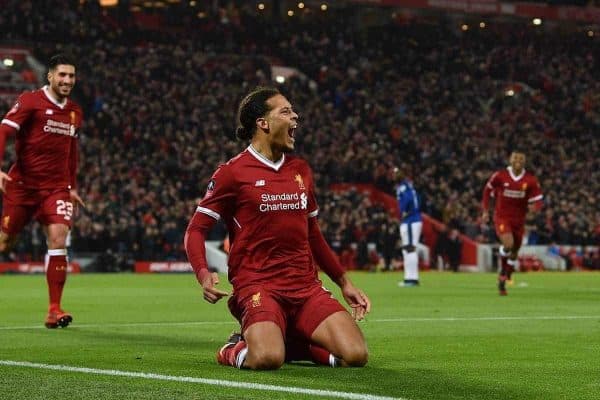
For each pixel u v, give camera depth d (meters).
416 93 75.50
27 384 8.52
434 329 15.79
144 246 49.47
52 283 15.46
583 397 8.26
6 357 11.03
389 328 15.97
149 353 11.57
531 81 82.88
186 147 59.09
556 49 87.56
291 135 10.46
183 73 68.00
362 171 62.72
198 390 8.19
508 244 28.05
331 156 62.81
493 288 32.41
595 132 77.19
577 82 83.75
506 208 28.38
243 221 10.35
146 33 72.88
